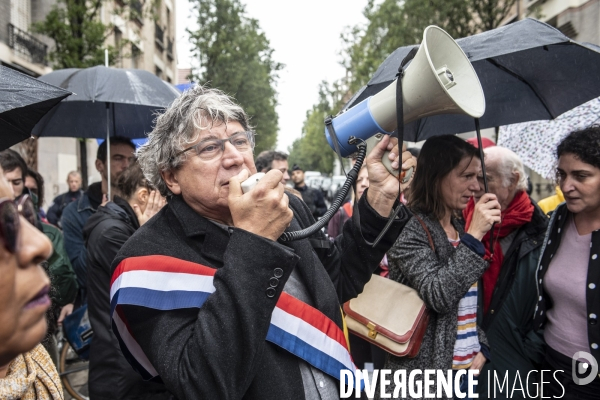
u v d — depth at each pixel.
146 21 17.66
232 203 1.09
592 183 1.81
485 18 9.57
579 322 1.94
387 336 1.83
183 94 1.29
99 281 2.12
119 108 3.75
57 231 2.95
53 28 7.08
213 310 1.02
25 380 0.90
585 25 8.23
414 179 2.06
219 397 0.99
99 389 2.04
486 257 1.83
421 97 1.23
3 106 1.38
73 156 12.17
